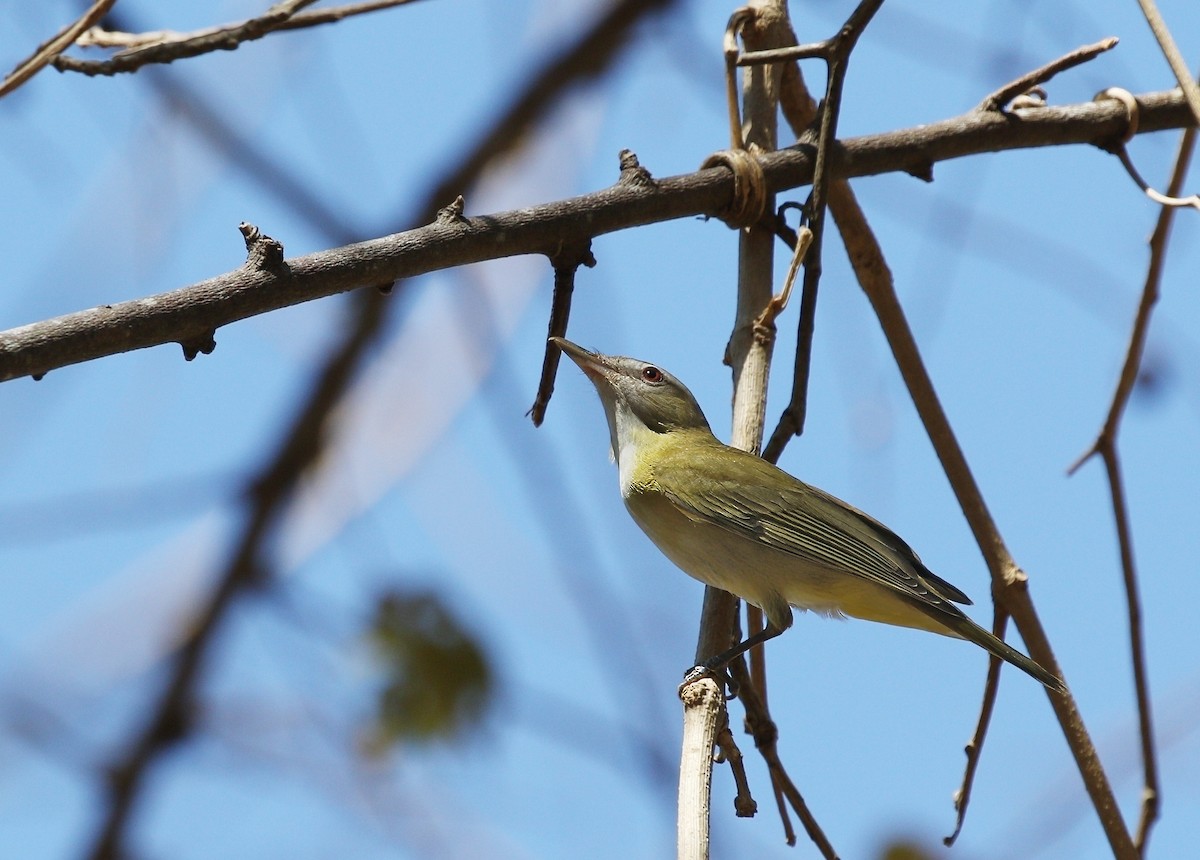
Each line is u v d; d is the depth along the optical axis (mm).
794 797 9039
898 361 10180
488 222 8234
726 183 9445
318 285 7566
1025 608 9844
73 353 6926
